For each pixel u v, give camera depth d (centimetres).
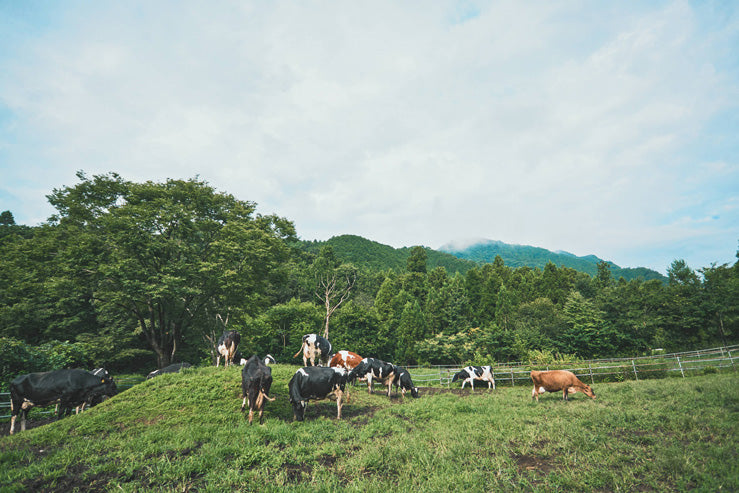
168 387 1022
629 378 1798
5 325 2169
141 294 1900
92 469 593
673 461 524
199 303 2288
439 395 1448
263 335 3250
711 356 2481
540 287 5612
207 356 2789
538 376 1219
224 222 2506
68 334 2502
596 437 670
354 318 4100
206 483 539
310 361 1370
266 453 646
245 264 2133
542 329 3688
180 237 2217
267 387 876
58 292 1920
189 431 777
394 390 1620
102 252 1969
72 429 806
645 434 684
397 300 5112
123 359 2781
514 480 522
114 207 2109
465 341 3791
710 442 592
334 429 836
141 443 706
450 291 5312
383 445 700
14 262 1936
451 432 787
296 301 4200
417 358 4088
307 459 639
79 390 988
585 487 479
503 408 1059
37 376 948
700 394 952
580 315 3566
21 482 550
